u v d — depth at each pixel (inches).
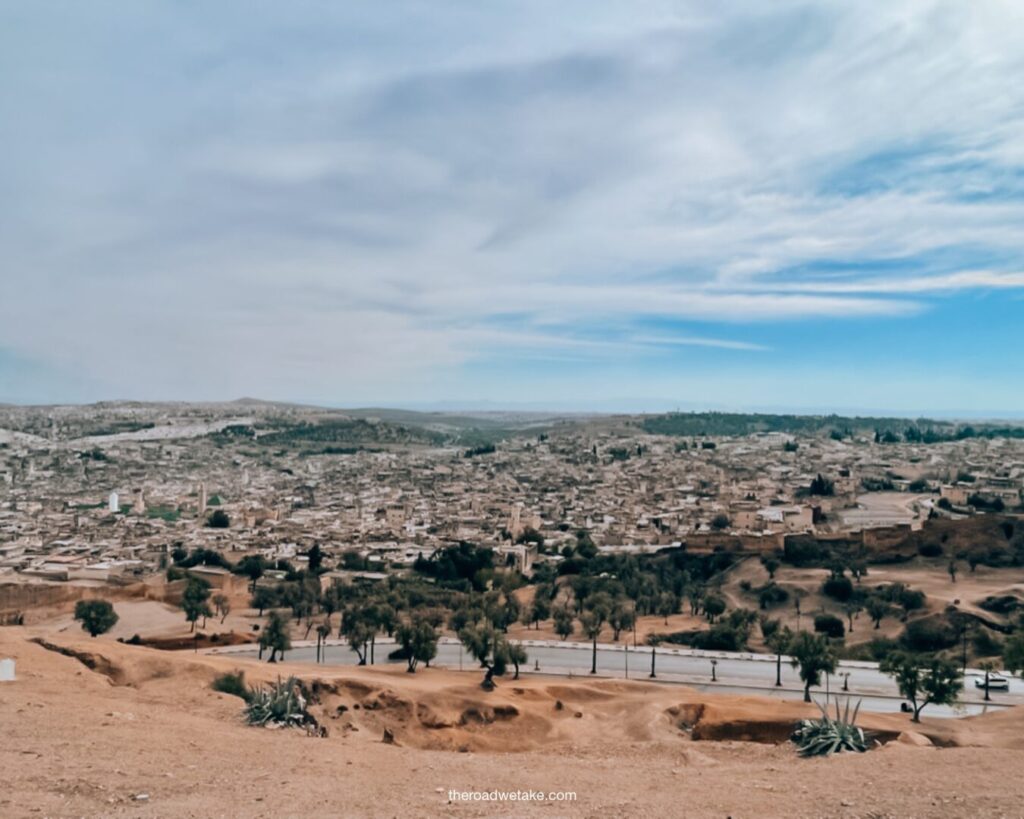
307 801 684.1
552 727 2181.3
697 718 2214.6
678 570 5821.9
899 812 664.4
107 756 796.6
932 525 5762.8
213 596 4714.6
